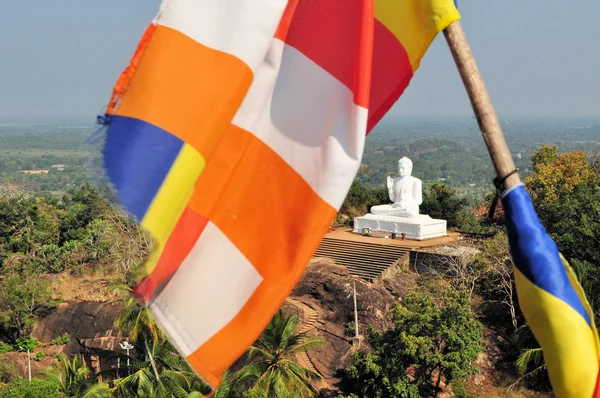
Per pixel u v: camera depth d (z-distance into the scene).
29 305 51.03
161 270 6.91
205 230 7.44
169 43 6.76
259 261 7.45
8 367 46.44
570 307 6.35
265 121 7.63
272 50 7.61
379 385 32.16
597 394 6.34
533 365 36.09
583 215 39.44
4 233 62.50
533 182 54.94
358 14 7.36
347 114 7.46
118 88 6.61
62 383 36.28
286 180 7.54
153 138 6.55
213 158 7.57
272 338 31.09
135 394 32.56
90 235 59.28
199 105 6.68
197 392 27.52
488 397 34.50
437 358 31.03
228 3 6.93
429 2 7.05
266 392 30.61
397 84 7.66
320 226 7.36
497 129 6.46
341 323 38.91
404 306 34.34
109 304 49.50
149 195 6.53
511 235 6.46
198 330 7.21
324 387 34.47
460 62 6.77
